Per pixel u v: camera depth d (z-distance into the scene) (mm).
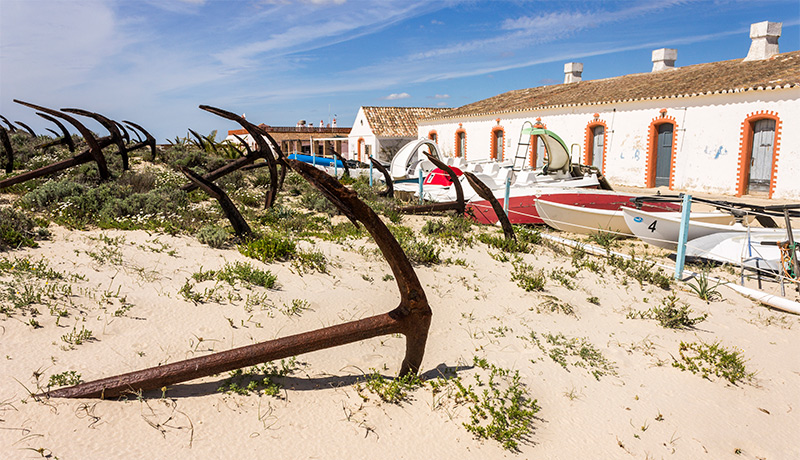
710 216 11922
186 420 3488
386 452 3543
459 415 4012
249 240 7180
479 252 8172
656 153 22156
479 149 31703
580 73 33594
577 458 3768
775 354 5680
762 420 4477
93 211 8148
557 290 6906
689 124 20562
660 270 8398
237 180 13633
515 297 6512
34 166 13023
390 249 3789
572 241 10047
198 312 4926
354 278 6449
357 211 3539
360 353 4715
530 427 4023
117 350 4117
